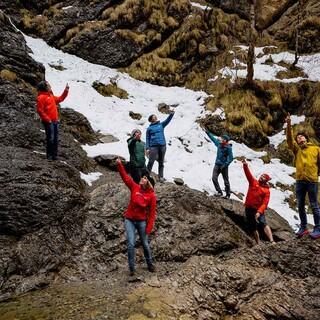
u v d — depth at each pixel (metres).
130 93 17.72
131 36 19.72
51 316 6.30
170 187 10.66
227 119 16.53
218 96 17.61
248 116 16.55
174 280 7.70
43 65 16.88
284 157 15.80
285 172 15.15
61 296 7.13
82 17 20.17
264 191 9.76
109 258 8.64
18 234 8.46
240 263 8.55
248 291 7.77
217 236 9.66
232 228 10.23
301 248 8.82
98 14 20.27
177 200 10.29
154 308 6.67
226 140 12.05
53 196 9.18
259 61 19.48
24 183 9.05
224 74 18.61
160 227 9.54
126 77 18.61
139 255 8.85
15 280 7.58
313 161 8.66
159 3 20.88
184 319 6.62
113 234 9.14
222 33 20.48
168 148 14.91
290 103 17.64
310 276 8.36
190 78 19.08
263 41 20.78
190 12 21.12
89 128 14.07
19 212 8.62
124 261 8.61
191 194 10.68
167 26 20.36
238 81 17.97
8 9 19.83
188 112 17.16
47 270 7.98
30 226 8.59
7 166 9.38
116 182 11.27
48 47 19.25
